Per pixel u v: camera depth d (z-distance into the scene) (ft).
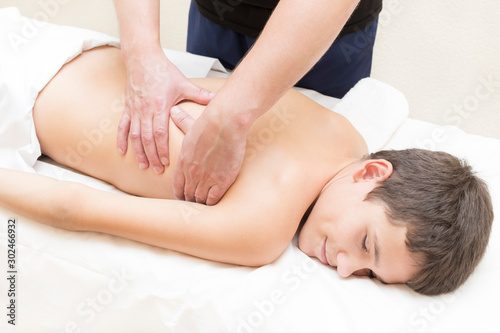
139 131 3.18
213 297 2.84
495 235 3.40
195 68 4.30
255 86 2.59
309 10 2.50
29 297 3.17
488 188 3.52
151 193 3.43
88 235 3.11
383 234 2.89
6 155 3.41
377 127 4.23
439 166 3.12
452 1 6.45
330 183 3.25
